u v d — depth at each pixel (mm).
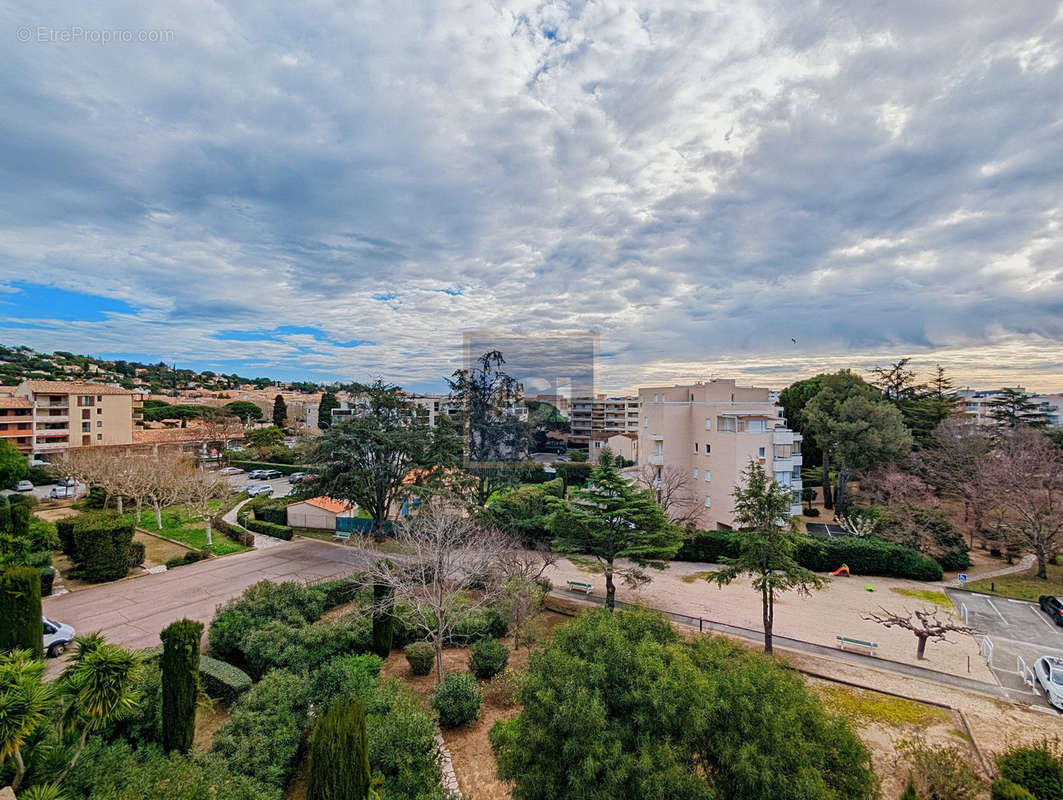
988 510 30391
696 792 7098
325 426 37750
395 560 22250
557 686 8789
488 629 17953
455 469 28500
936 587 24703
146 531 32562
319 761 7367
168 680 9977
